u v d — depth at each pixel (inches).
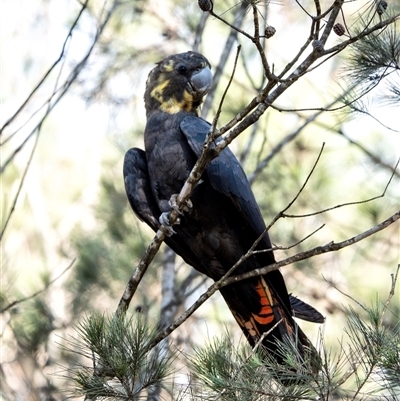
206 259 335.6
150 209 335.3
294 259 275.3
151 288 519.8
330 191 526.0
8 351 494.9
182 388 251.1
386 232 550.6
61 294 509.4
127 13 510.6
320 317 315.0
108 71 523.2
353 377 324.8
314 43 245.6
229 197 323.0
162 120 342.0
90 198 656.4
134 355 239.0
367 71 290.2
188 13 502.0
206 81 350.3
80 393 243.3
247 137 534.0
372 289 530.3
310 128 531.2
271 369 242.1
